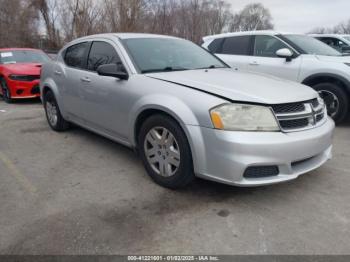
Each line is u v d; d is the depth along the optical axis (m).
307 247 2.50
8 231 2.71
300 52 6.11
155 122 3.33
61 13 19.66
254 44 6.74
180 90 3.19
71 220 2.86
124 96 3.69
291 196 3.25
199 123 2.96
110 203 3.14
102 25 17.59
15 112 7.37
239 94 3.00
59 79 5.09
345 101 5.62
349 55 6.35
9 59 9.16
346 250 2.46
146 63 3.88
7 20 22.52
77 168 4.00
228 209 3.02
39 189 3.45
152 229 2.72
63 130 5.56
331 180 3.59
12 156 4.45
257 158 2.80
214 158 2.90
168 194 3.30
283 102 2.96
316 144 3.08
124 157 4.34
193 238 2.61
